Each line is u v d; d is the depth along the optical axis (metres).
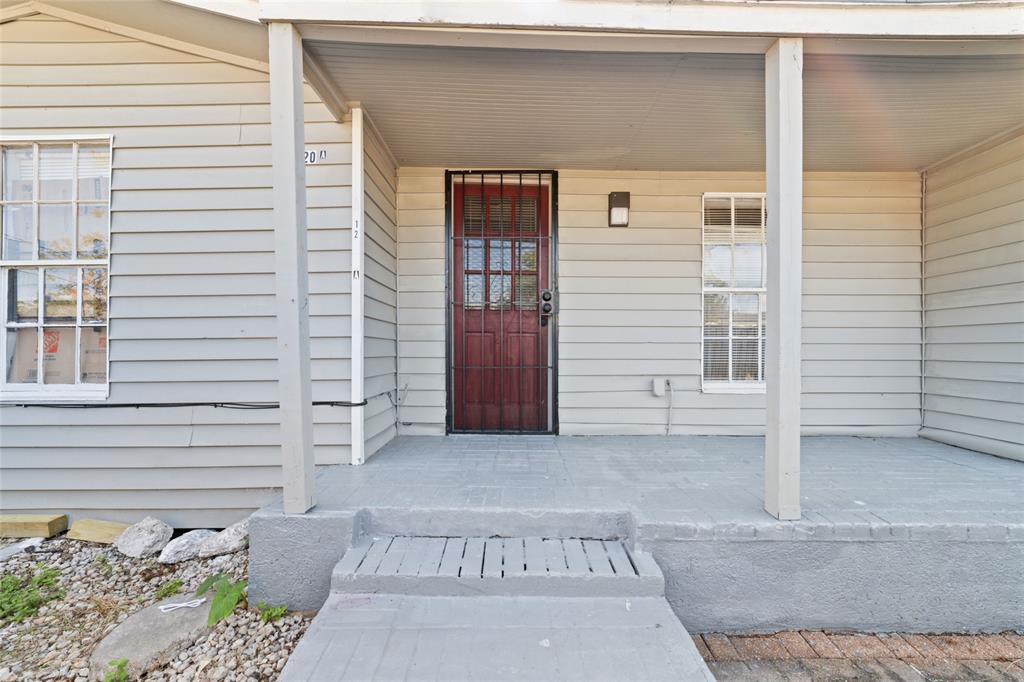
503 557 2.07
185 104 3.04
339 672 1.54
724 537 2.13
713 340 3.90
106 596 2.46
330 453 2.98
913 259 3.89
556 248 3.84
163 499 3.08
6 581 2.55
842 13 2.05
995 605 2.14
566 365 3.85
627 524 2.24
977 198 3.45
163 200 3.05
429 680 1.52
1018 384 3.17
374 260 3.25
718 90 2.64
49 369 3.14
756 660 2.00
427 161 3.69
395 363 3.77
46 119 3.06
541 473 2.82
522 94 2.70
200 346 3.06
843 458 3.21
